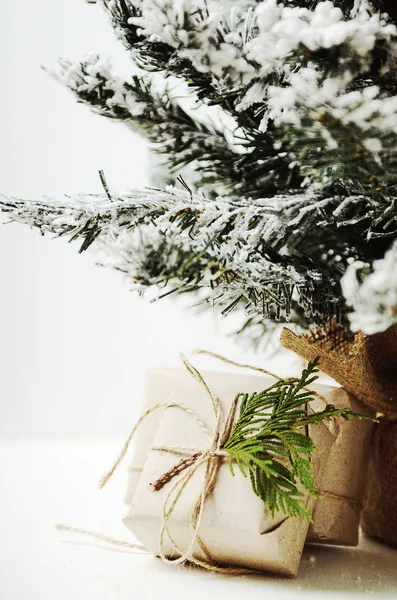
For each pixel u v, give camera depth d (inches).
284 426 27.1
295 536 27.1
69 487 38.3
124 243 27.6
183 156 30.1
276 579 27.2
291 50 23.0
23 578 26.8
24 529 31.6
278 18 23.1
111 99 28.3
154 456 28.4
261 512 26.5
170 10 23.8
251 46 23.4
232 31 25.6
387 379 30.1
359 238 28.4
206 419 28.4
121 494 37.5
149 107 29.1
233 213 25.3
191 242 26.3
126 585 26.5
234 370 57.7
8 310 61.6
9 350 61.5
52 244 61.6
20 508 34.4
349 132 23.1
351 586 26.8
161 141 29.9
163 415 29.4
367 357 29.3
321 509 29.9
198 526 26.5
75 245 60.3
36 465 42.4
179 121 29.9
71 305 62.2
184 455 28.0
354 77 23.7
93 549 29.6
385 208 25.2
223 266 25.8
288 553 26.8
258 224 26.1
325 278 27.7
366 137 23.1
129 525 27.6
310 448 26.4
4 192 58.7
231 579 27.1
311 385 31.1
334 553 30.0
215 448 27.5
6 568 27.6
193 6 24.2
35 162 59.1
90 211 24.9
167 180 32.0
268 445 26.7
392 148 23.2
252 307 28.7
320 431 28.8
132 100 28.6
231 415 28.1
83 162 59.3
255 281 26.1
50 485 38.4
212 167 30.3
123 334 62.3
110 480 40.0
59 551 29.3
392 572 28.1
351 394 30.4
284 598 25.8
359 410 30.5
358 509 30.6
